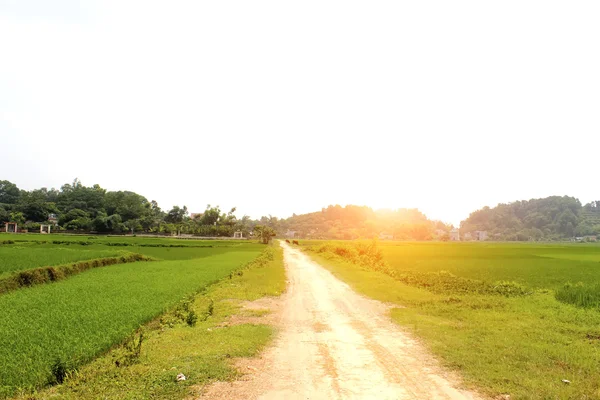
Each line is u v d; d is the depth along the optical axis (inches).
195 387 282.0
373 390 283.6
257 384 292.2
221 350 366.0
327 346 400.5
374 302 668.1
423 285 920.3
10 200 5319.9
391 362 347.6
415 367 334.0
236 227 5989.2
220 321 513.7
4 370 315.0
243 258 1743.4
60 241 2378.2
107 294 692.7
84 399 263.3
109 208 5319.9
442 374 317.1
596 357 355.6
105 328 449.1
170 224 5255.9
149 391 273.7
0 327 444.5
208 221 5762.8
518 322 500.7
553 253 2578.7
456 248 3292.3
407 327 482.6
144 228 5280.5
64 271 970.7
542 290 816.3
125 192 6117.1
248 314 555.8
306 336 442.0
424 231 6978.4
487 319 518.0
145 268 1211.2
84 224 4483.3
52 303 601.3
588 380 300.4
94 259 1222.3
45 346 377.1
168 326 498.3
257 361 346.3
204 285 852.6
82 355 354.9
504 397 271.0
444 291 814.5
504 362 341.4
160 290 741.9
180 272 1092.5
